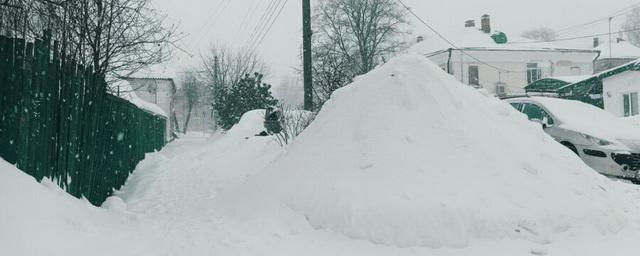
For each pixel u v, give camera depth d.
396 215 4.15
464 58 39.59
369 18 36.16
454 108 5.47
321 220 4.43
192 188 8.90
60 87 5.55
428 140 5.02
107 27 8.38
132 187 9.66
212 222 5.11
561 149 5.81
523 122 6.02
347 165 4.98
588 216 4.45
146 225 5.35
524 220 4.20
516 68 40.16
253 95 31.77
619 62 46.03
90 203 6.47
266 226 4.57
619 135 8.34
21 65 4.81
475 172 4.68
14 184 4.27
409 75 5.71
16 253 3.51
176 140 37.94
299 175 5.26
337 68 14.62
